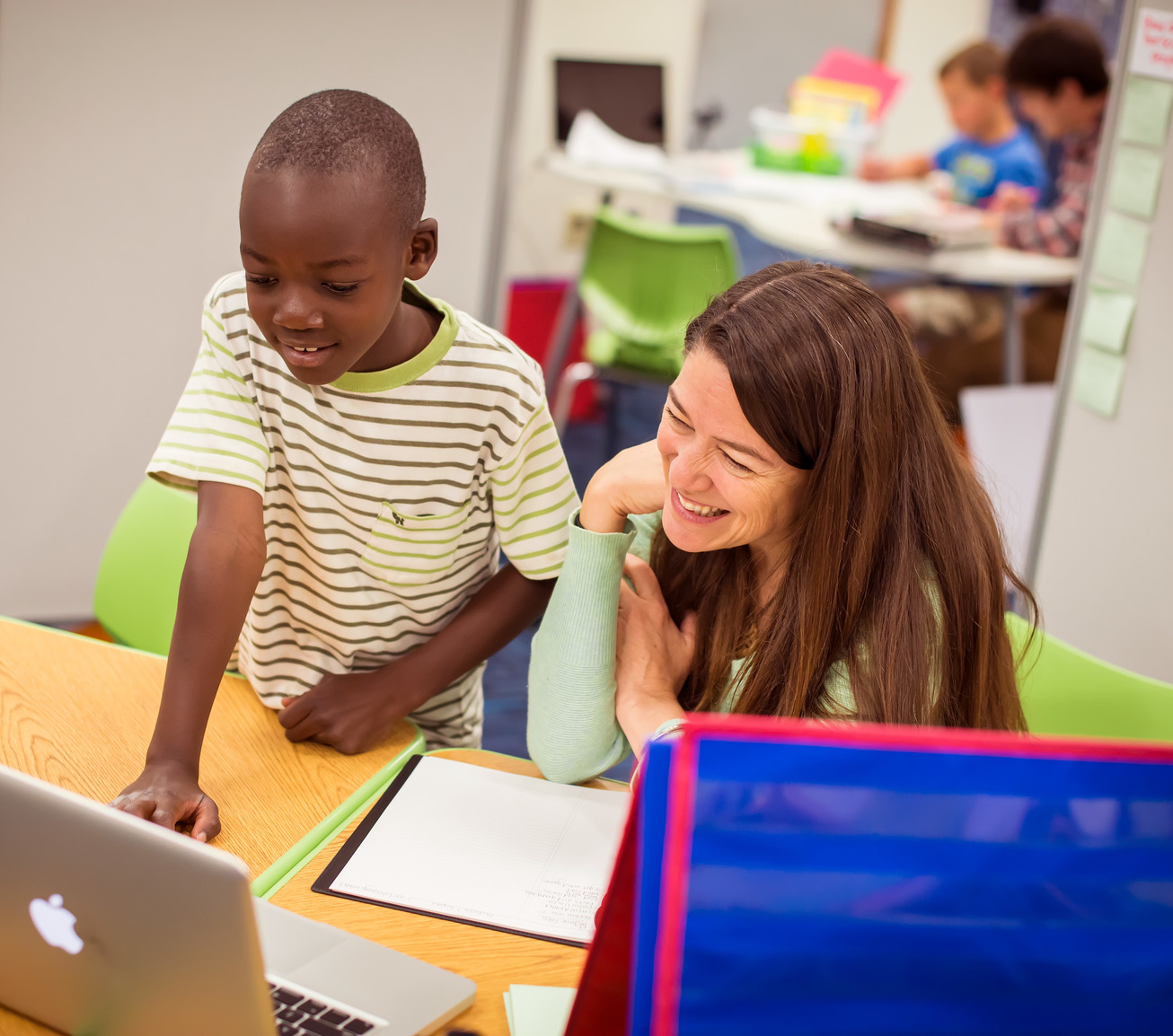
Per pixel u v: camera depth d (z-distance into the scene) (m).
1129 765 0.59
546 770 1.18
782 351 0.99
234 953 0.70
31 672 1.28
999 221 3.74
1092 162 3.61
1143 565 1.94
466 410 1.15
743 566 1.21
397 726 1.27
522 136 3.79
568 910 1.00
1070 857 0.60
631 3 3.99
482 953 0.94
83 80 2.31
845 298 1.03
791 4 5.89
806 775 0.59
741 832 0.59
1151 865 0.60
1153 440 1.93
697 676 1.24
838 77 4.35
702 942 0.59
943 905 0.60
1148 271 1.95
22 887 0.75
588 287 3.40
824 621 1.05
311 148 0.94
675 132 4.35
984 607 1.07
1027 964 0.61
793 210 3.62
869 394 1.01
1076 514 2.14
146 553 1.55
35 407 2.50
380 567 1.22
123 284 2.48
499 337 1.19
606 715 1.17
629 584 1.25
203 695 1.08
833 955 0.60
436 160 2.67
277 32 2.41
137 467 2.63
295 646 1.29
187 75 2.37
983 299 3.97
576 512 1.22
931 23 6.03
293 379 1.13
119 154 2.38
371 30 2.49
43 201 2.37
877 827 0.59
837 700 1.06
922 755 0.59
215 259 2.53
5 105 2.28
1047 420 3.32
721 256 3.15
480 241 2.80
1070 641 2.13
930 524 1.06
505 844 1.08
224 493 1.11
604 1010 0.74
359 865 1.02
